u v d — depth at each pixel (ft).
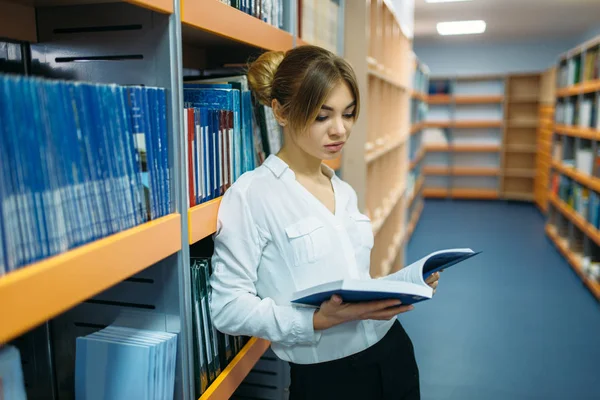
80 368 3.05
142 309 3.28
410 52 16.21
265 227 3.48
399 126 13.51
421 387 8.48
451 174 29.30
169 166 2.99
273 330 3.34
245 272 3.44
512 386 8.53
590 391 8.36
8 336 1.82
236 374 4.01
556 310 11.93
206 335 3.61
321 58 3.22
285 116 3.50
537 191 26.73
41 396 3.55
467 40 27.22
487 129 29.37
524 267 15.39
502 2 17.62
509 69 29.04
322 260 3.50
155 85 2.98
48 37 3.16
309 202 3.55
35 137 2.02
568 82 17.21
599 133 12.85
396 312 3.26
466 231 20.34
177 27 2.92
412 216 20.39
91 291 2.24
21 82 1.96
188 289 3.22
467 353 9.74
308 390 3.66
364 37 7.73
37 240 2.03
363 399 3.67
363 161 8.09
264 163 3.62
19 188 1.94
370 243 4.00
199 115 3.33
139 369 2.93
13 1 2.91
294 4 5.05
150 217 2.81
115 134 2.50
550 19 21.01
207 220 3.37
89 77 3.12
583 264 13.88
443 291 13.25
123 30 2.99
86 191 2.31
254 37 3.98
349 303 3.22
